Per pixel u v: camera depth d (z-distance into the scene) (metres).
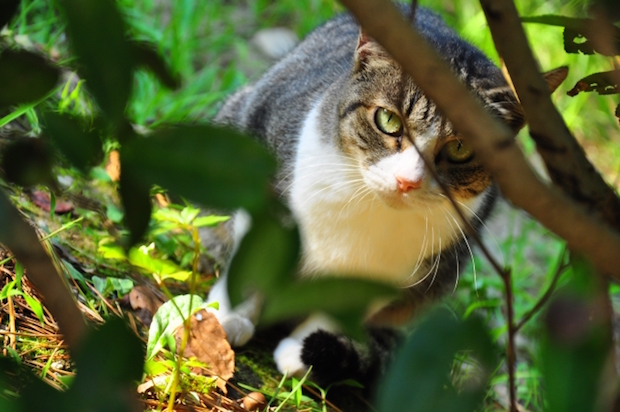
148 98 3.55
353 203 2.45
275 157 0.90
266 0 4.91
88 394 0.94
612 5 1.15
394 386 1.00
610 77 1.52
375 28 0.88
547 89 1.20
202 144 0.87
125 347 0.97
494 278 3.43
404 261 2.57
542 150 1.31
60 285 1.00
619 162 4.36
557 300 1.04
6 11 1.00
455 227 2.58
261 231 0.92
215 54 4.40
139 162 0.88
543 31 4.82
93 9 0.85
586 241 1.08
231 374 2.18
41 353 1.97
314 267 2.59
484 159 1.00
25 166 1.06
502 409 2.55
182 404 1.93
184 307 2.09
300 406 2.16
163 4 4.54
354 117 2.48
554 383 1.00
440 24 3.09
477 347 1.02
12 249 1.07
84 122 1.05
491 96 2.37
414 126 2.33
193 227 1.84
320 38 3.30
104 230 2.59
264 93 3.09
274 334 2.65
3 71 0.96
